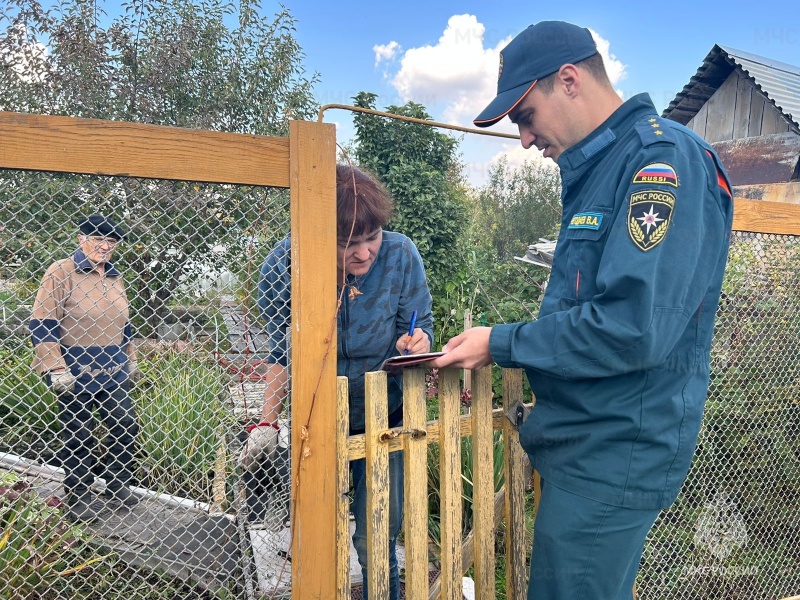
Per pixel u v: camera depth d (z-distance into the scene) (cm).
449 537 179
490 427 186
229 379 164
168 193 141
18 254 132
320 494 155
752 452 278
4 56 589
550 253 590
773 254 264
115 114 626
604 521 143
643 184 129
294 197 144
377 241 174
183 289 147
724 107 978
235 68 696
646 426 139
